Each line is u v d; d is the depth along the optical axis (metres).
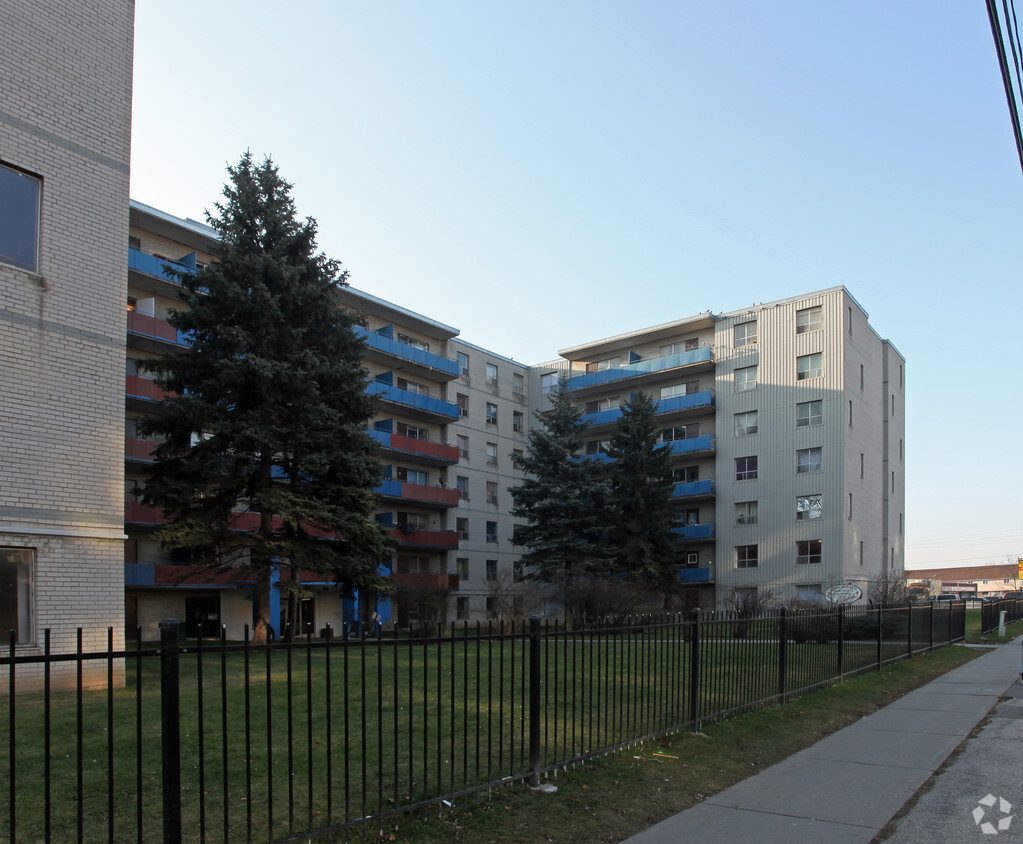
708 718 9.50
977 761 8.29
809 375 44.50
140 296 32.28
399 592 39.03
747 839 5.74
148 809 5.64
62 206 13.43
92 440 13.51
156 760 7.05
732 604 38.16
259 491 21.50
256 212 22.89
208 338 22.06
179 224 32.75
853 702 12.07
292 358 21.78
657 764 7.59
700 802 6.71
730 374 47.34
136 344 30.98
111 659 3.81
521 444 55.31
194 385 21.73
